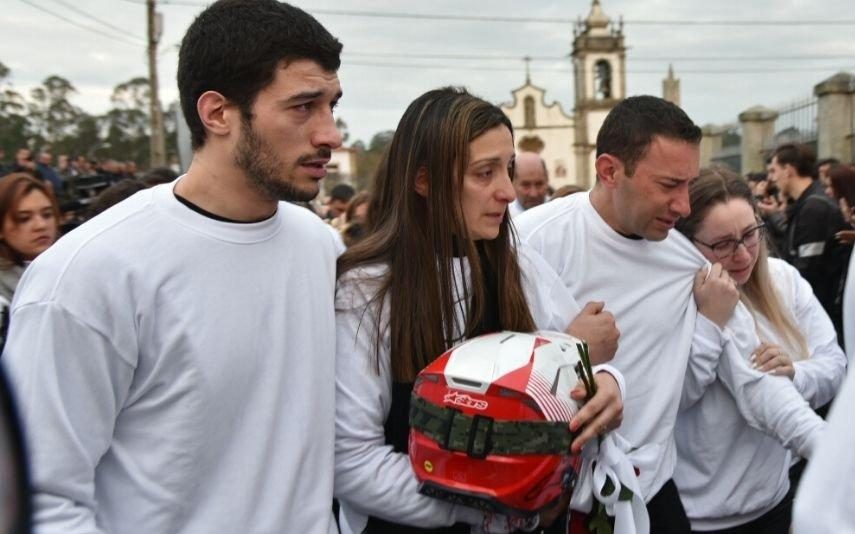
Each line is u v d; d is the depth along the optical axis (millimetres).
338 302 1689
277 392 1462
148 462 1380
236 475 1418
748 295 2344
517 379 1452
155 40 18547
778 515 2328
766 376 2072
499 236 1800
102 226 1374
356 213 5625
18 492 738
